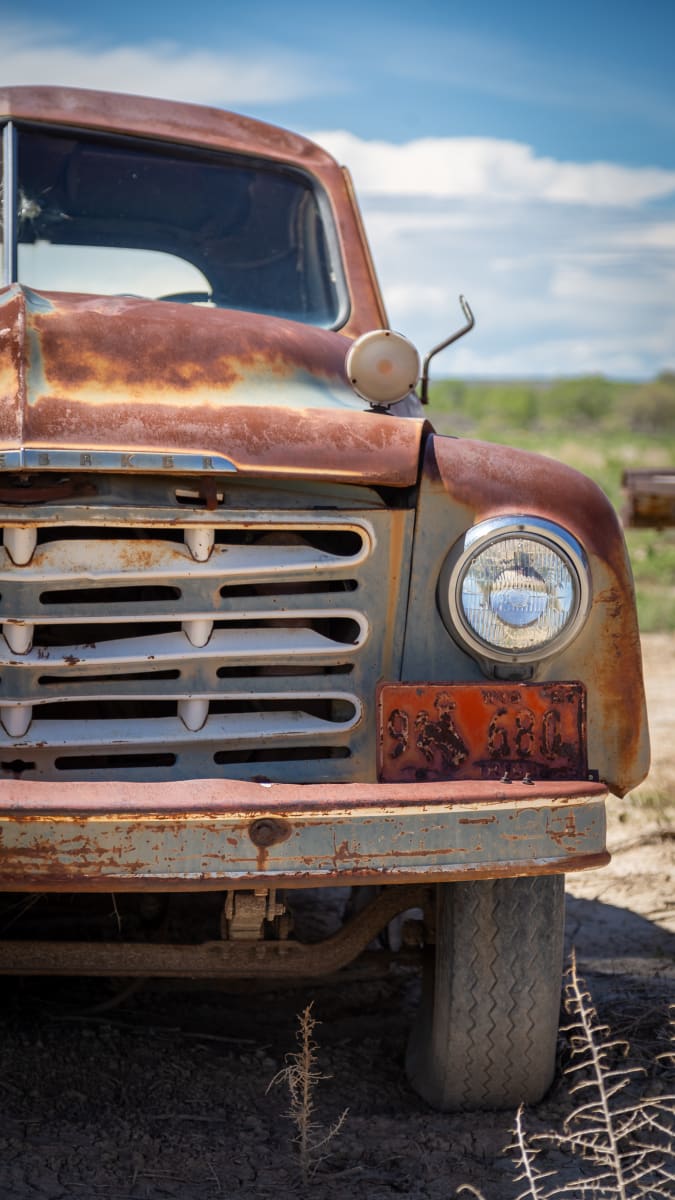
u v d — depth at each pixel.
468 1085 2.92
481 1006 2.82
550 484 2.72
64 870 2.39
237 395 2.86
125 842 2.40
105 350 2.82
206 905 4.15
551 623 2.63
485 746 2.60
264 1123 2.92
